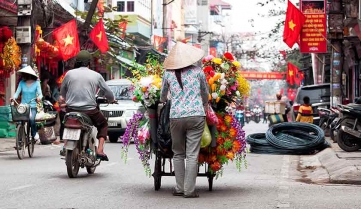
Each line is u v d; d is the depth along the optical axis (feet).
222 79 31.91
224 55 32.89
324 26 90.22
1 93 84.17
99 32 94.99
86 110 38.34
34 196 30.37
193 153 30.71
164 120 31.40
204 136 31.24
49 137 57.21
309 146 59.82
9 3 78.28
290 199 29.91
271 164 49.78
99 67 122.62
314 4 90.53
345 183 36.88
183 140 31.04
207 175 32.60
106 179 37.35
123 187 33.91
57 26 96.94
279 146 60.29
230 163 48.98
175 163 31.12
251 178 39.14
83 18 100.83
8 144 65.21
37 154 55.06
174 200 29.71
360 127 55.88
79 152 38.19
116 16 156.66
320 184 36.45
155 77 32.22
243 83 32.58
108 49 100.32
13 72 82.58
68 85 38.63
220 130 32.14
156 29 206.59
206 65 32.91
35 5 76.48
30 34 69.51
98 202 28.81
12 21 83.82
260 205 28.12
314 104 88.94
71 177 37.73
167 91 31.07
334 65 82.64
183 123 30.42
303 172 43.91
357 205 28.02
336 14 82.58
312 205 28.02
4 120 74.38
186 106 30.45
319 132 61.36
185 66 30.53
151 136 32.17
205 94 30.91
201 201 29.45
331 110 77.30
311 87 90.68
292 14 89.20
